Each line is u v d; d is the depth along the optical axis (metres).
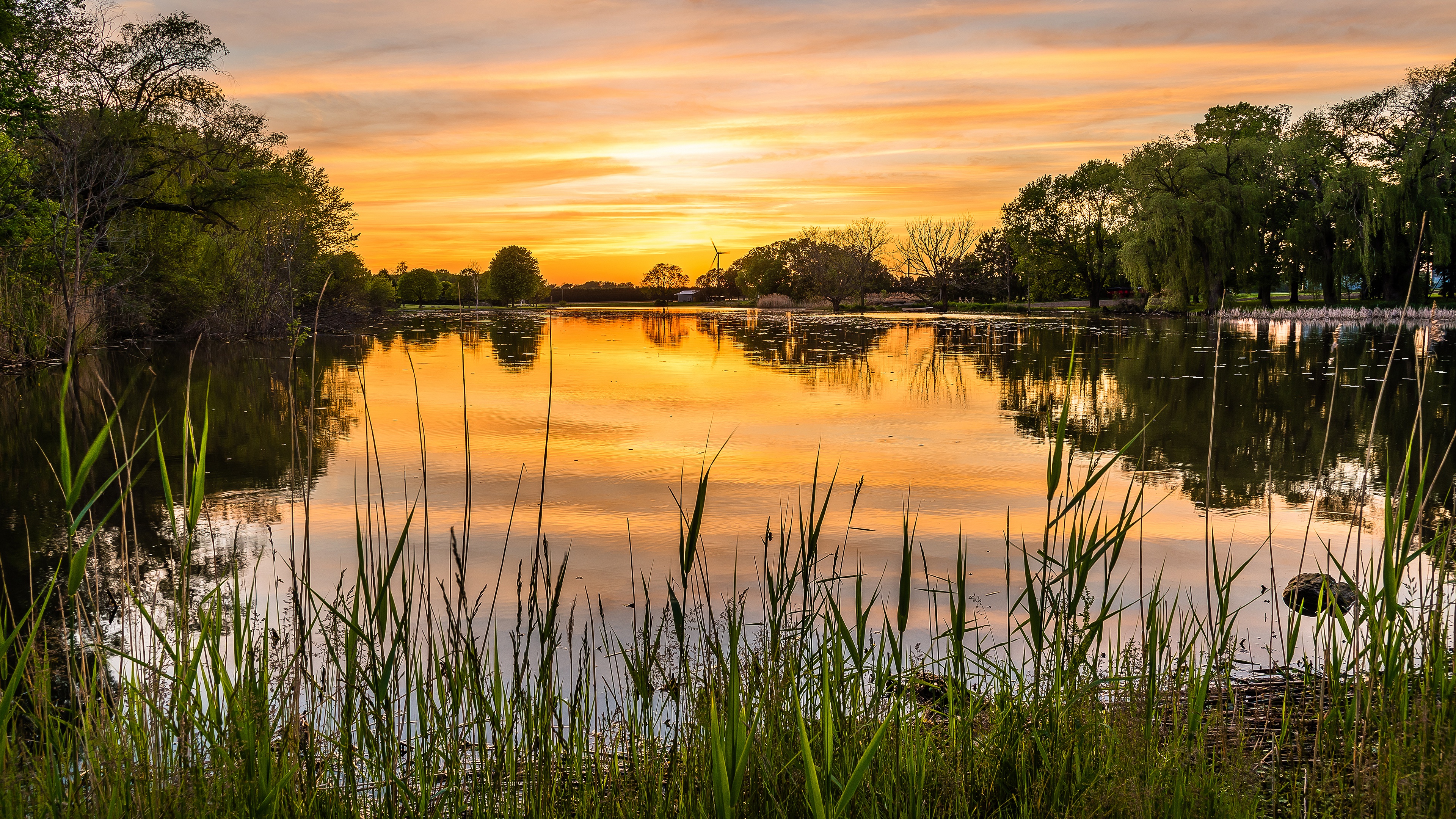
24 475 8.68
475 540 6.17
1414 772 2.13
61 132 22.27
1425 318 34.06
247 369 19.48
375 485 8.05
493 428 11.23
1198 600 4.61
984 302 72.44
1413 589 4.23
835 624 3.76
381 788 2.35
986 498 7.40
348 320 40.06
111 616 4.47
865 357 22.27
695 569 5.38
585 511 7.03
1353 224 39.69
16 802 1.98
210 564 5.57
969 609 4.51
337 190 39.78
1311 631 4.04
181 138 26.52
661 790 2.26
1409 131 41.00
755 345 27.11
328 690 3.03
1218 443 9.96
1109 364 19.92
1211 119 51.56
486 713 2.44
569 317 53.84
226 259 29.33
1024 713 2.56
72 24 23.72
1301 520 6.51
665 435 10.67
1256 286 47.75
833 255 65.44
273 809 2.01
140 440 10.45
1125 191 46.91
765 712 2.37
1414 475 8.10
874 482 8.05
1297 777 2.51
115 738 2.30
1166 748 2.37
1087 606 2.72
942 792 2.23
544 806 2.28
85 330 20.47
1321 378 16.39
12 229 17.23
